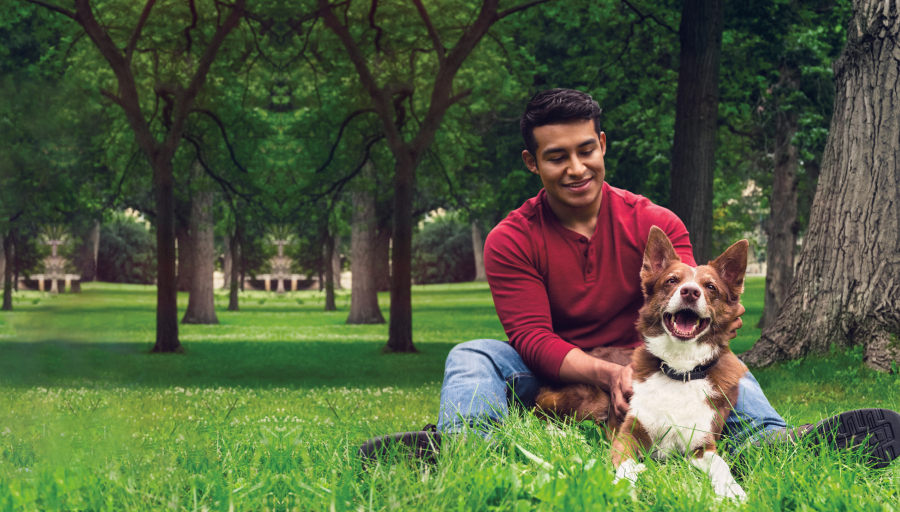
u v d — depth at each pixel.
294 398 8.20
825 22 17.33
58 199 18.64
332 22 16.00
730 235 32.31
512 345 3.64
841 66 8.16
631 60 18.28
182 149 18.27
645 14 16.73
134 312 33.12
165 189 16.70
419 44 17.11
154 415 5.91
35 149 15.95
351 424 4.51
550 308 3.70
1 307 24.61
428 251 70.69
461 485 2.45
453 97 16.48
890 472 2.77
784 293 20.86
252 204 19.36
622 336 3.68
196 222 29.64
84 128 16.20
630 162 20.73
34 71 16.86
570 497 2.29
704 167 12.02
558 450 2.84
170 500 2.53
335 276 50.12
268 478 2.73
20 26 19.23
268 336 23.25
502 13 15.73
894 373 7.31
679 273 3.12
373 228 29.12
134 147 17.88
